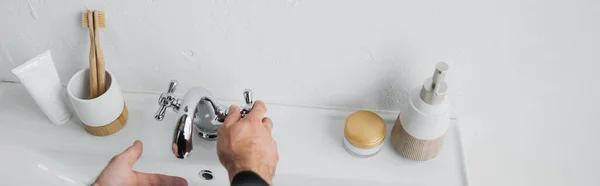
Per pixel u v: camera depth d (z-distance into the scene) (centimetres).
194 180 69
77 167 68
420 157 64
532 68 58
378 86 65
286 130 69
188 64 65
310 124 70
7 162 65
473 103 66
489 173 81
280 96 70
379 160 66
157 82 70
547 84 60
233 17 57
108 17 59
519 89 62
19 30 63
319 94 68
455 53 58
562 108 64
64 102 67
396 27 55
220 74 66
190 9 57
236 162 52
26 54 67
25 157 66
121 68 68
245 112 60
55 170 67
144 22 60
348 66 62
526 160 76
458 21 53
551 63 57
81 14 59
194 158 66
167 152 67
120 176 58
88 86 65
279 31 58
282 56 62
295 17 56
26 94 74
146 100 72
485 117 69
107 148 67
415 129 59
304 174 65
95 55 59
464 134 73
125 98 72
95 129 66
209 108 62
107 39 63
